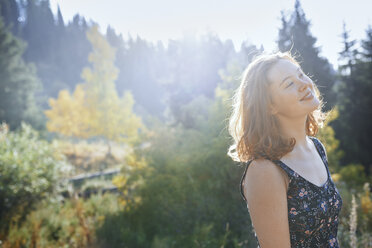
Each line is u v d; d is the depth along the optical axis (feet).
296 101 3.05
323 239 3.19
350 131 49.75
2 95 70.64
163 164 19.77
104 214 19.06
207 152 17.58
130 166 21.21
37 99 91.50
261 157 2.99
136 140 21.56
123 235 15.71
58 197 22.74
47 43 220.84
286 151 3.01
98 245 14.56
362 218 11.71
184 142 20.74
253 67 3.35
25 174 20.02
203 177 17.90
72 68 209.46
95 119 59.00
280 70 3.12
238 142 3.44
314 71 46.09
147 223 17.74
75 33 237.66
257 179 2.88
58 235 16.06
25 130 25.20
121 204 20.40
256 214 2.82
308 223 3.00
